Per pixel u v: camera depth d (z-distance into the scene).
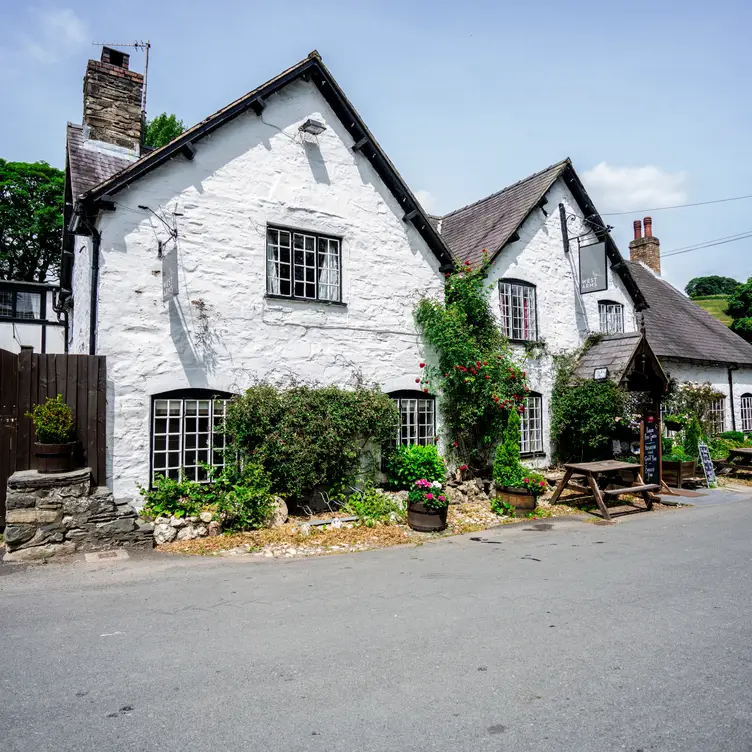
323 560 7.30
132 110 11.45
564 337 14.72
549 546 8.16
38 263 28.94
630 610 5.34
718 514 10.75
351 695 3.69
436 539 8.62
